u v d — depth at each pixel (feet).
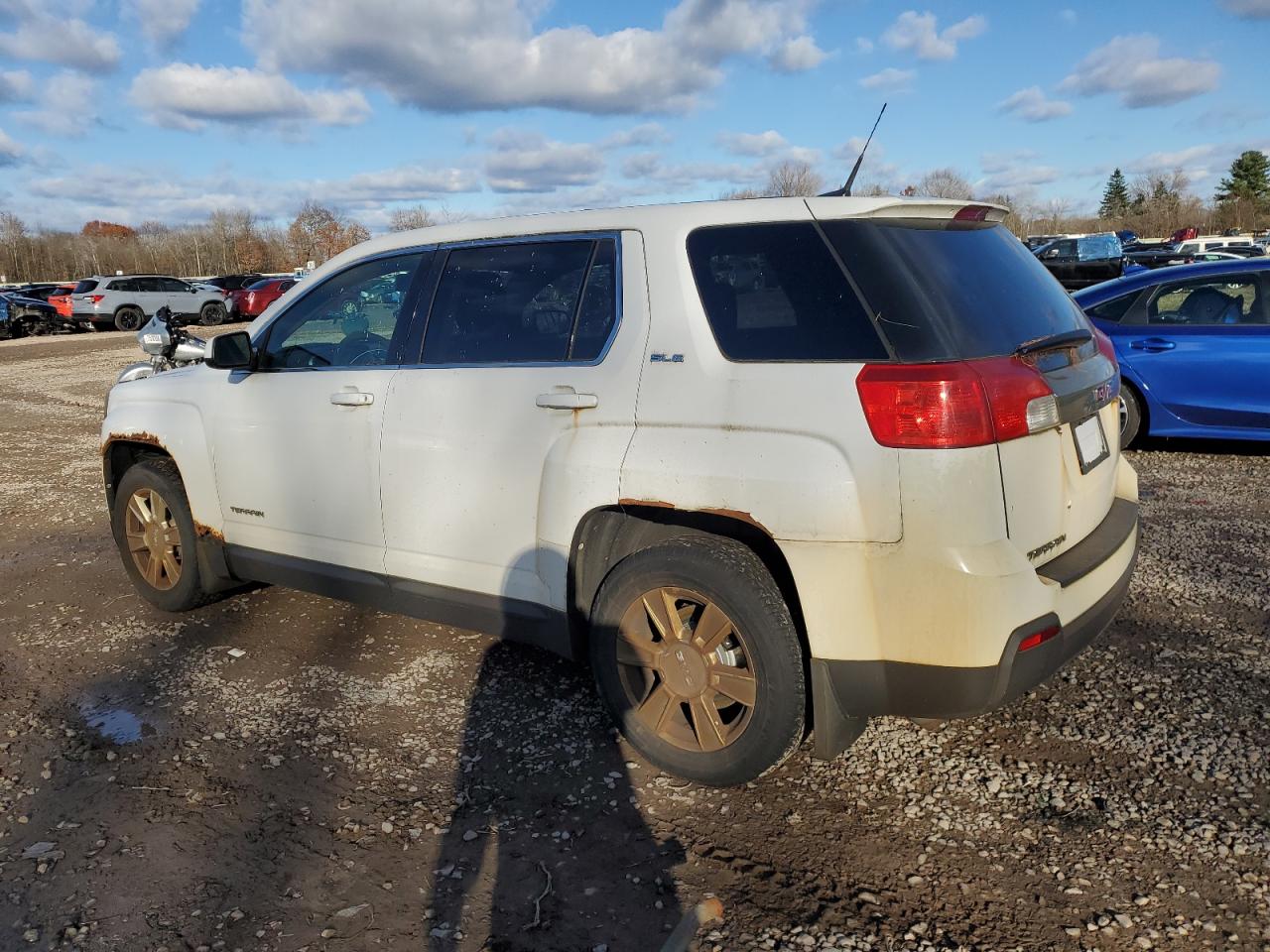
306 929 8.24
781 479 8.93
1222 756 10.16
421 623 15.33
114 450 16.62
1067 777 9.97
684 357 9.85
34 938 8.23
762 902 8.35
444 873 8.95
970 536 8.38
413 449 12.04
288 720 12.14
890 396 8.50
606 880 8.75
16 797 10.57
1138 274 25.20
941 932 7.88
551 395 10.69
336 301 13.41
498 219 12.11
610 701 10.62
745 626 9.41
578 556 10.73
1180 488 21.16
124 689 13.30
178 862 9.25
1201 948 7.56
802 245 9.50
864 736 11.08
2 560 20.07
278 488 13.71
